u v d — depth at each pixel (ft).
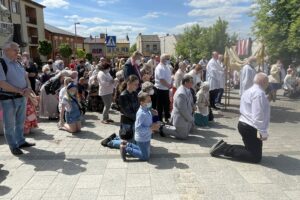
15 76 18.99
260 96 16.81
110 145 20.94
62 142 22.40
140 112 17.97
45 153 19.86
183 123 22.70
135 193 14.07
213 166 17.30
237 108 37.22
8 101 18.93
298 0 54.75
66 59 153.38
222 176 15.89
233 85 60.44
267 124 16.99
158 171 16.62
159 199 13.50
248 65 30.30
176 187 14.65
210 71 35.78
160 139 23.15
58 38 182.70
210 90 35.99
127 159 18.52
